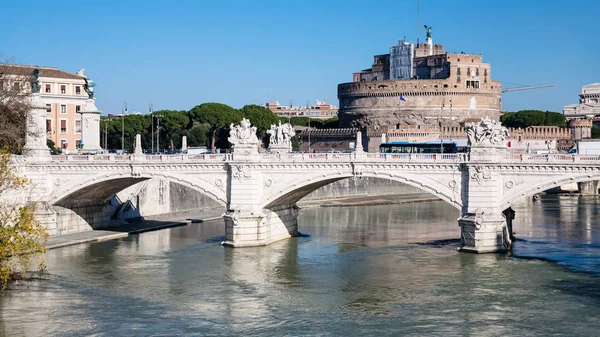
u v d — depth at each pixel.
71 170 111.69
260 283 84.81
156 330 68.06
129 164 109.25
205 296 79.25
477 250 97.50
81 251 103.19
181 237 116.38
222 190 107.25
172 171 108.44
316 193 187.00
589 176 91.94
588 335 65.50
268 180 105.38
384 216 150.62
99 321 70.62
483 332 66.44
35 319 71.19
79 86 187.75
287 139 123.75
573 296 77.31
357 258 98.38
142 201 136.50
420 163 98.44
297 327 68.62
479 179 95.88
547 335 65.56
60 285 83.62
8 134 109.50
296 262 95.88
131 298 78.44
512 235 111.94
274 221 112.06
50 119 183.25
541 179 94.12
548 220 138.12
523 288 80.56
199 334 67.00
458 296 77.81
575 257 96.62
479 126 96.12
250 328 68.50
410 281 84.62
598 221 136.50
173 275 88.50
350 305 75.44
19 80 119.62
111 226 125.94
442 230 127.06
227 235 107.75
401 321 69.88
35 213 108.56
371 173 100.81
